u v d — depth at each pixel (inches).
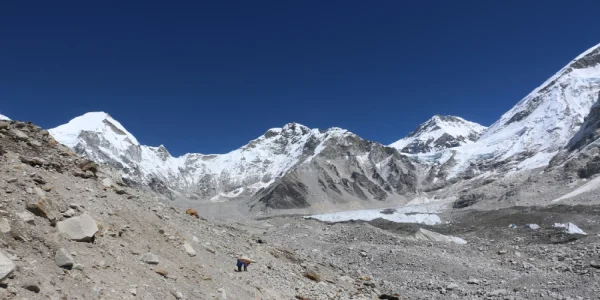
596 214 2812.5
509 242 1990.7
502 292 1127.0
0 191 503.5
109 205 682.2
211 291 614.5
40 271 414.6
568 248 1593.3
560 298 983.6
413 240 2153.1
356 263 1733.5
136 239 633.6
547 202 4675.2
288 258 1130.7
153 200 948.6
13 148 684.1
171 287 550.9
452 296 1163.3
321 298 834.8
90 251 515.8
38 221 494.0
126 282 497.7
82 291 427.8
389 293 1139.9
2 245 414.6
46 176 635.5
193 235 847.1
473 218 3558.1
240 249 967.6
